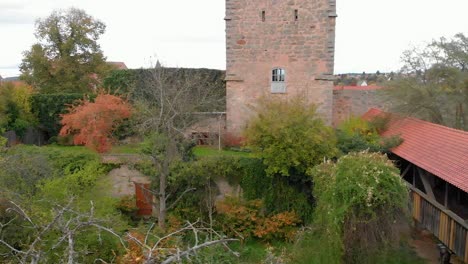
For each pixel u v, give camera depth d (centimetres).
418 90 1973
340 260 1040
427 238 1468
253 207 1623
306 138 1533
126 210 1686
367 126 1927
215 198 1681
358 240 1027
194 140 1788
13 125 2231
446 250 1232
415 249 1370
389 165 1064
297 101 1672
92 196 1338
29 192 1178
